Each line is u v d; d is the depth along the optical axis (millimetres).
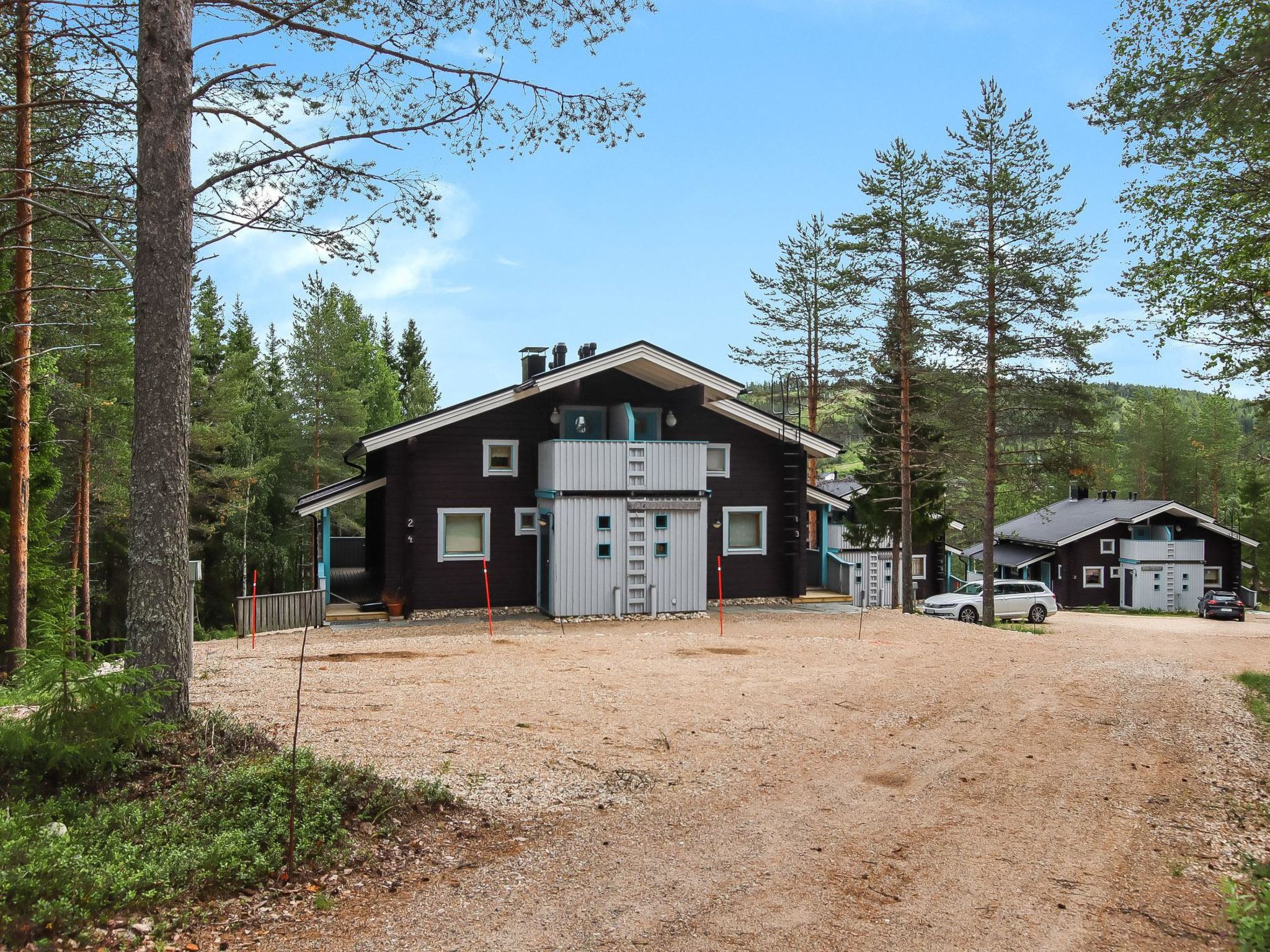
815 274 39688
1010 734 10641
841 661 15234
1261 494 59312
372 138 9367
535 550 22500
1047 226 27688
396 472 21453
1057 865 6652
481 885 5902
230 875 5648
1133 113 10797
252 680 11914
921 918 5664
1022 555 49969
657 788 8078
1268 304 11359
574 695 11562
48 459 20656
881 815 7656
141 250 8336
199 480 38094
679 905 5727
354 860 6070
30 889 5004
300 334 44844
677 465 21938
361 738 8945
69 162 13117
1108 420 33438
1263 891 5660
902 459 29516
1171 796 8453
